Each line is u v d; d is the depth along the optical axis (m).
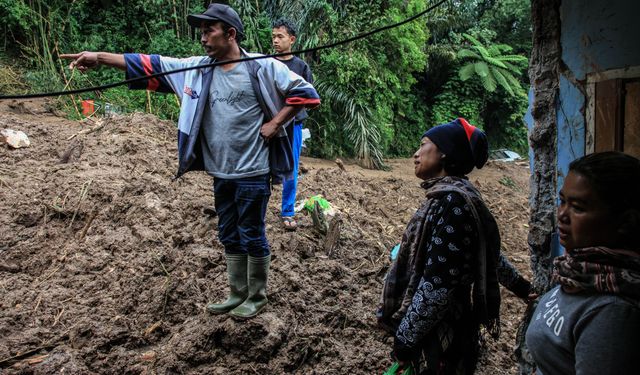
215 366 3.17
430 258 2.03
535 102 2.68
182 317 3.61
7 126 6.05
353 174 7.64
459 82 14.77
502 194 8.48
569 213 1.39
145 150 5.89
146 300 3.68
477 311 2.11
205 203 4.85
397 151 13.60
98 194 4.72
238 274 3.33
